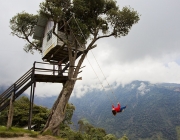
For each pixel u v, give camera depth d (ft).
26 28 64.08
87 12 55.83
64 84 51.31
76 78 49.67
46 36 63.16
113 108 39.14
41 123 97.96
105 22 58.70
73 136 89.71
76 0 52.42
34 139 35.94
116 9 59.93
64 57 63.41
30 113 44.68
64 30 55.57
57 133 44.27
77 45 56.65
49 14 50.31
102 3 57.00
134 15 55.57
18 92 45.85
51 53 61.26
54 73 53.26
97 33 57.11
